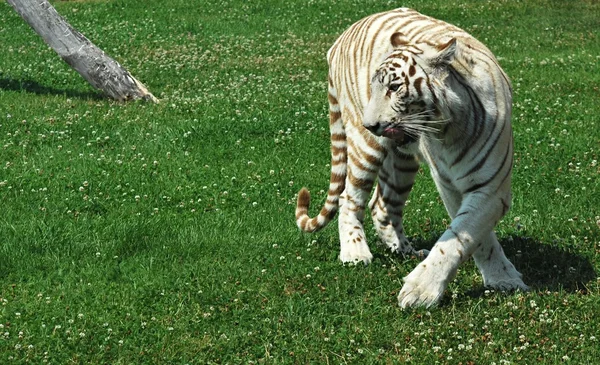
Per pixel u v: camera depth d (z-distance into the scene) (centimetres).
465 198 748
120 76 1549
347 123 862
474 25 2241
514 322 714
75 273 846
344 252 863
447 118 716
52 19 1561
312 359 671
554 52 1952
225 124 1325
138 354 680
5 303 770
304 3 2495
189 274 826
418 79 709
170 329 712
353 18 2341
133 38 2122
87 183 1081
